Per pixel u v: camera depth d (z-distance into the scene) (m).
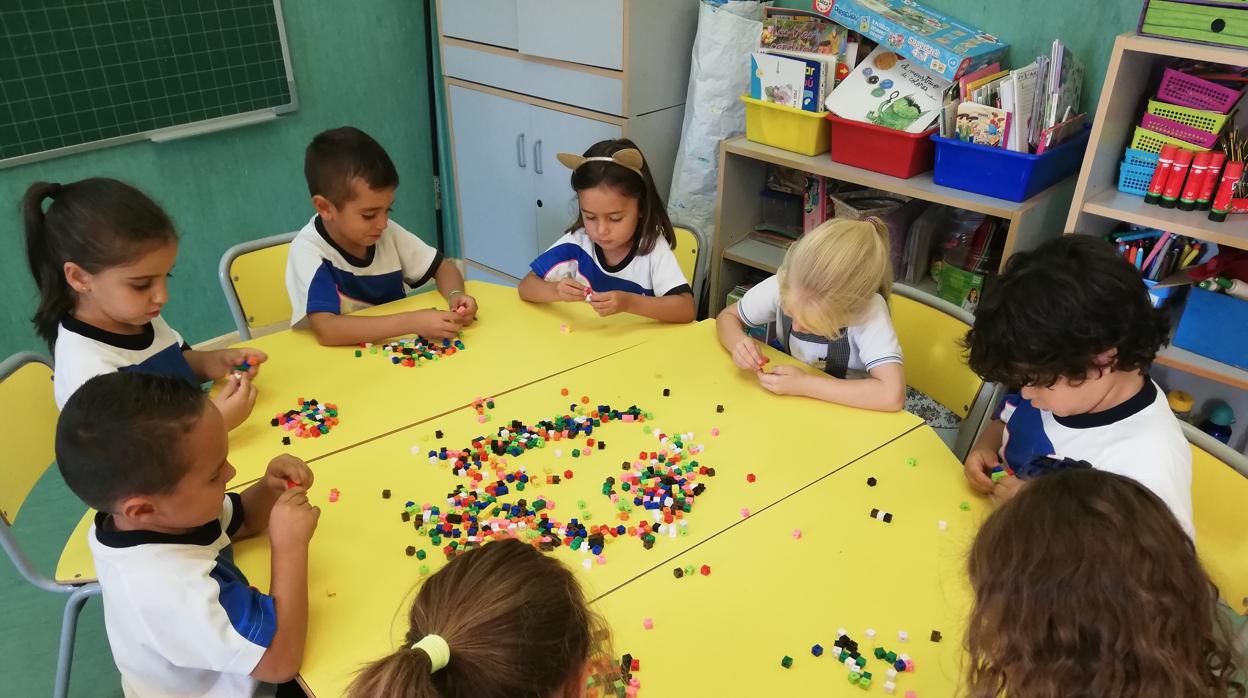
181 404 1.04
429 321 1.85
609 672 0.96
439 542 1.25
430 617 0.76
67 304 1.49
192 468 1.04
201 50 2.86
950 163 2.38
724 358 1.80
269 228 3.30
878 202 2.72
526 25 2.97
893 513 1.33
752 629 1.11
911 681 1.04
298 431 1.51
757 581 1.19
